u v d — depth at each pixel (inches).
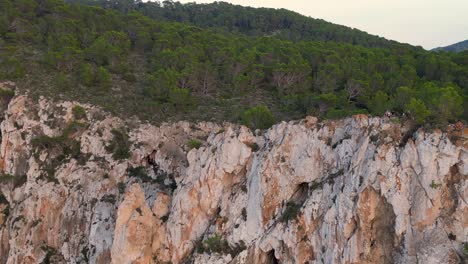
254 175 2015.3
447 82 2436.0
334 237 1779.0
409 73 2775.6
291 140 1999.3
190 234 2103.8
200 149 2223.2
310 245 1846.7
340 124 1940.2
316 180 1913.1
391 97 2402.8
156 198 2257.6
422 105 1815.9
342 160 1857.8
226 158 2095.2
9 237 2578.7
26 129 2787.9
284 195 1963.6
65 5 4330.7
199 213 2117.4
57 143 2711.6
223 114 2790.4
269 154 2006.6
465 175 1668.3
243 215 2005.4
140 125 2736.2
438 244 1648.6
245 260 1956.2
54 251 2501.2
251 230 1967.3
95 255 2314.2
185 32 4190.5
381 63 3041.3
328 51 3476.9
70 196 2544.3
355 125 1867.6
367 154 1776.6
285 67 3169.3
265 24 6441.9
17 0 4124.0
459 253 1632.6
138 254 2075.5
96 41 3526.1
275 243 1909.4
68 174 2610.7
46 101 2844.5
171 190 2433.6
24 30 3750.0
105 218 2393.0
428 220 1676.9
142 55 3801.7
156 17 6392.7
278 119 2571.4
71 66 3233.3
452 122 1845.5
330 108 2522.1
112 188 2534.5
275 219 1952.5
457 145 1684.3
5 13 3846.0
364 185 1738.4
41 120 2795.3
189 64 3257.9
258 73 3206.2
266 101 2947.8
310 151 1948.8
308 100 2672.2
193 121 2726.4
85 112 2800.2
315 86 2962.6
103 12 4493.1
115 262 2087.8
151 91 2999.5
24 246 2511.1
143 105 2891.2
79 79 3102.9
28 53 3403.1
